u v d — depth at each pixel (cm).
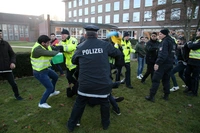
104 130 277
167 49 368
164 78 405
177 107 370
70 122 270
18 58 564
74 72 388
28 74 599
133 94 442
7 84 500
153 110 353
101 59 244
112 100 315
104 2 3812
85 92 246
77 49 258
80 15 4503
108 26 3216
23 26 4081
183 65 455
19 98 387
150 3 3000
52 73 391
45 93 342
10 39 3947
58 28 2814
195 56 420
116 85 361
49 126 286
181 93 459
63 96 414
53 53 314
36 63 320
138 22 3238
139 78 600
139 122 306
